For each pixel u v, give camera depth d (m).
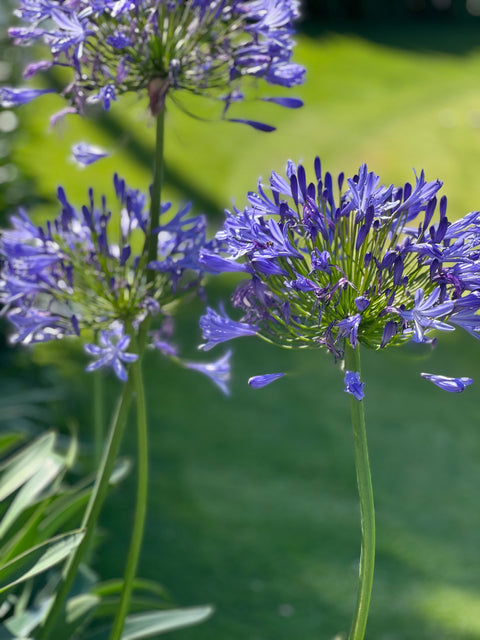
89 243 1.78
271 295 1.37
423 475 5.76
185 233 1.72
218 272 1.37
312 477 5.54
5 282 1.73
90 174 11.84
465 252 1.30
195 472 5.46
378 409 6.90
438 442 6.35
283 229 1.32
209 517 4.86
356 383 1.29
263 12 1.69
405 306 1.36
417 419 6.77
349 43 22.86
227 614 3.93
